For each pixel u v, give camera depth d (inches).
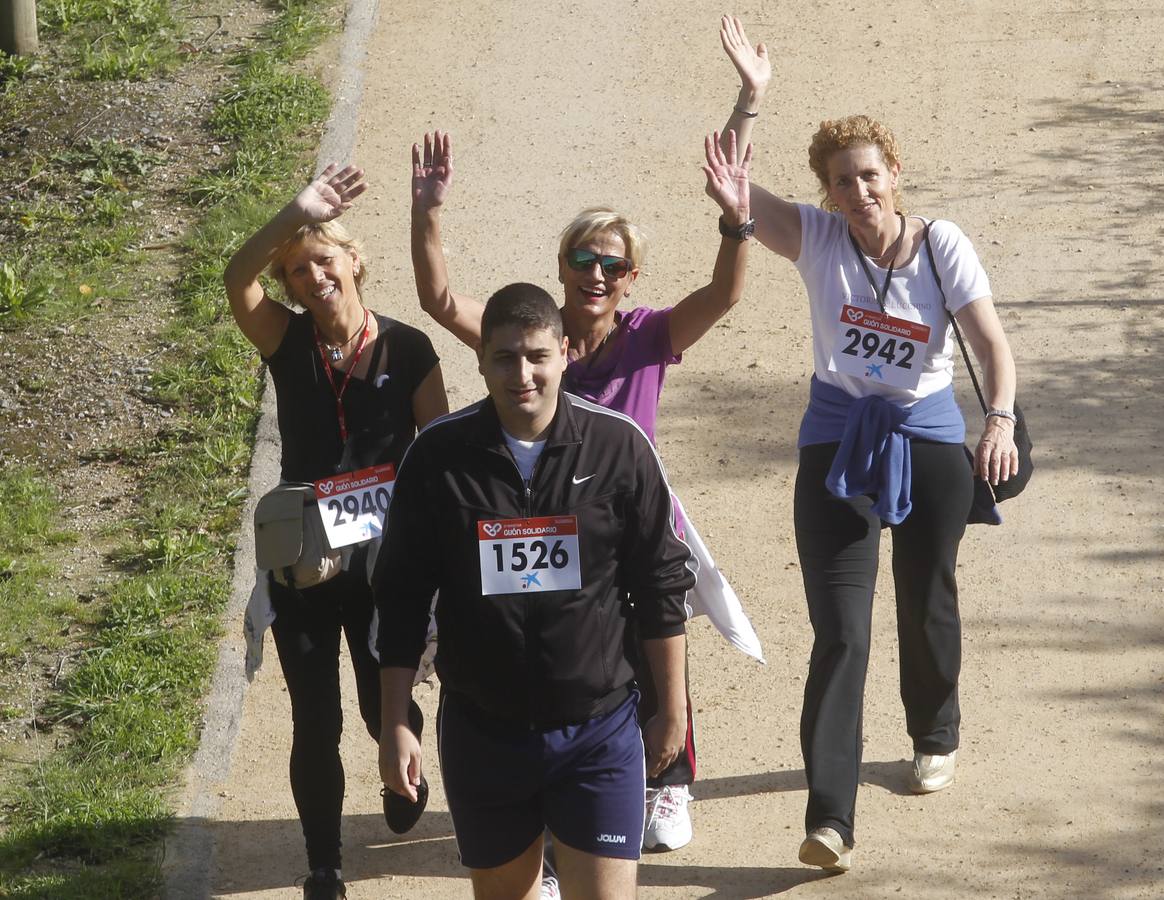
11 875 687.1
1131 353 1093.1
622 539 512.1
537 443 507.5
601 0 1720.0
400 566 514.9
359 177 625.9
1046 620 846.5
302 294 630.5
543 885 628.1
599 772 510.9
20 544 954.1
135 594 895.7
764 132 1437.0
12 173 1391.5
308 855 647.1
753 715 796.0
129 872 685.9
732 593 658.2
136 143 1419.8
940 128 1425.9
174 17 1658.5
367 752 786.2
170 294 1214.9
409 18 1668.3
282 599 643.5
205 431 1056.2
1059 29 1598.2
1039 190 1316.4
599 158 1412.4
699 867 685.3
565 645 500.4
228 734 794.2
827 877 670.5
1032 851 678.5
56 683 834.2
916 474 665.6
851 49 1582.2
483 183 1378.0
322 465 641.6
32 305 1203.9
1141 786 716.0
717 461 1018.1
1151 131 1397.6
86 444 1056.8
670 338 639.8
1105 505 940.0
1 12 1553.9
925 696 709.3
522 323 493.0
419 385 653.3
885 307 658.8
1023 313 1151.6
